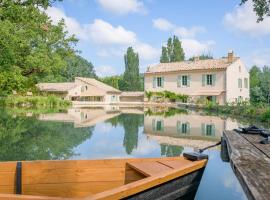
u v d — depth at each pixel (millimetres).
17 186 3762
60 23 31219
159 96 42250
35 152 7402
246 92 39750
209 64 38438
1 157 6770
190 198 4305
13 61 18125
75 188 4145
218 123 15844
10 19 19016
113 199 2715
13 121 15070
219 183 5105
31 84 30484
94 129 12594
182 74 39906
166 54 62938
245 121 17125
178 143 9258
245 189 3219
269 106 19531
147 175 3766
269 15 14922
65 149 7879
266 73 51531
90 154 7301
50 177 4027
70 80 78500
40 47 28625
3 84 25562
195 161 4340
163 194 3615
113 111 27047
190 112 25969
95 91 51875
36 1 20094
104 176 4289
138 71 66188
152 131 12305
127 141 9461
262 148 5523
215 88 36906
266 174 3541
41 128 12398
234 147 5668
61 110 27625
